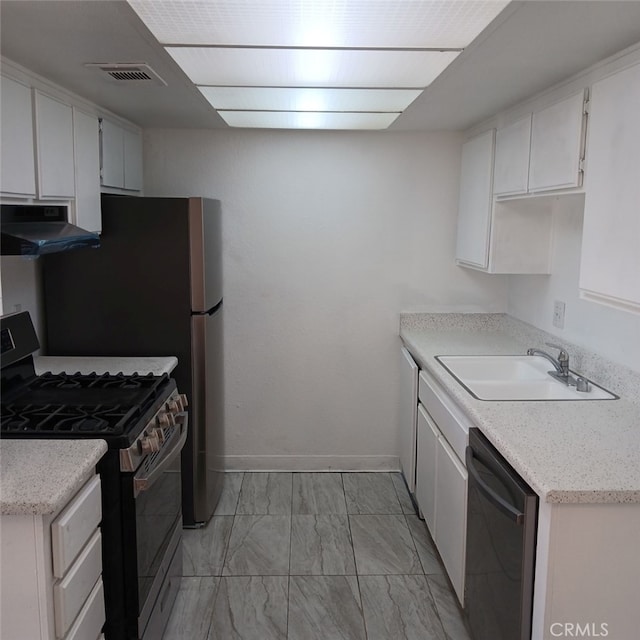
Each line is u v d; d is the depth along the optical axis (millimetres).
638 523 1514
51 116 2168
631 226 1610
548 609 1545
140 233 2891
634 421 1959
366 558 2877
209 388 3055
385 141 3580
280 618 2436
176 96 2561
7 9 1537
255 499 3477
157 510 2154
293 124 3295
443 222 3646
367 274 3691
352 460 3863
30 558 1479
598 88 1799
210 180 3576
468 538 2174
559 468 1588
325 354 3764
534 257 2973
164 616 2285
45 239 1909
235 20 1605
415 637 2328
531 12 1536
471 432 2092
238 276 3674
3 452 1708
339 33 1725
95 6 1506
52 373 2559
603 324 2428
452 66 2061
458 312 3721
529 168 2463
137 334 2949
